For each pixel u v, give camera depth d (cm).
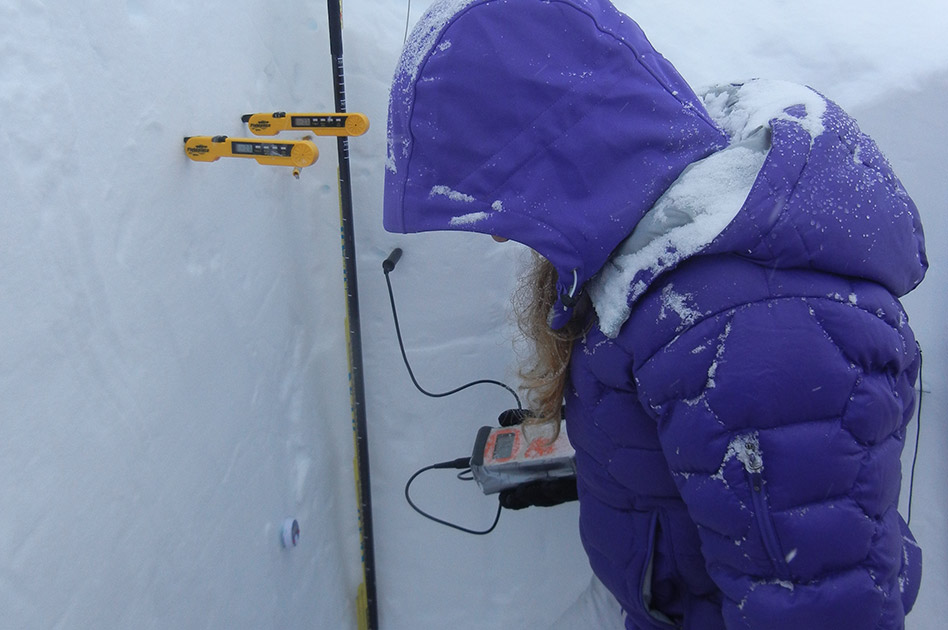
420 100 65
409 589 157
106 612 80
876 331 61
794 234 58
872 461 62
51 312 72
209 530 103
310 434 138
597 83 64
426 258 144
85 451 77
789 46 148
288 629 129
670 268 62
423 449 152
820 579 62
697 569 83
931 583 130
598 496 89
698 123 67
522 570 154
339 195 134
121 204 83
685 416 63
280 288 127
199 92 100
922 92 132
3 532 66
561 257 65
